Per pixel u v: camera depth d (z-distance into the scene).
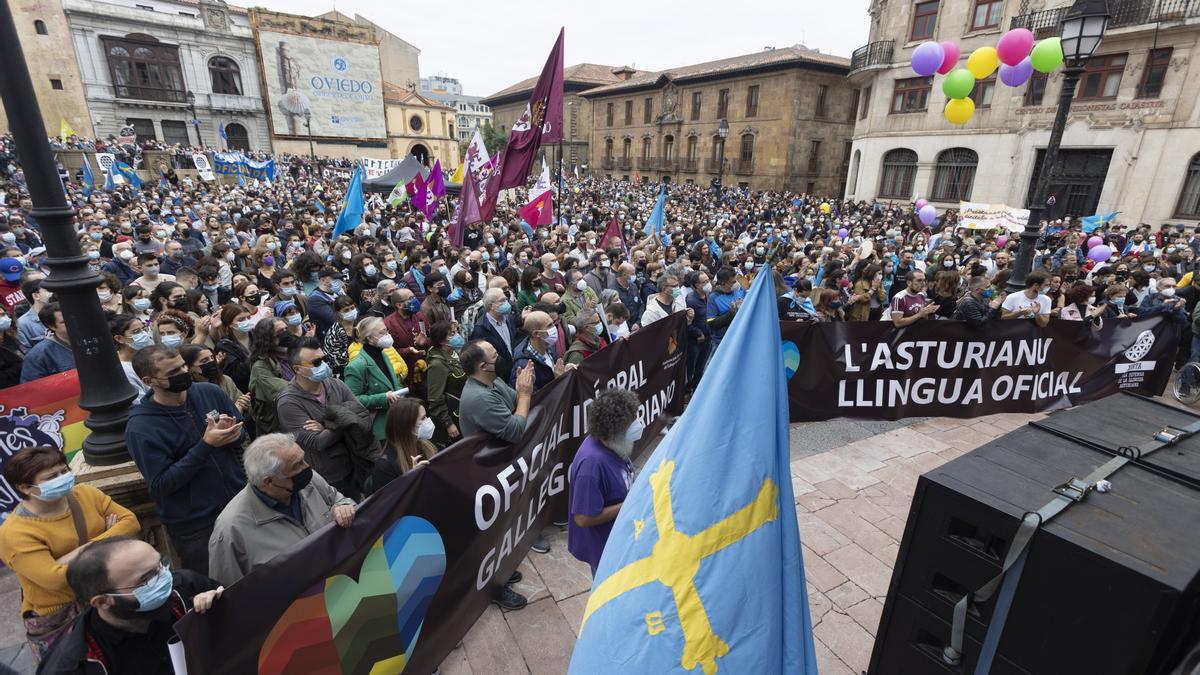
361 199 11.48
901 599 2.54
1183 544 1.95
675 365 6.04
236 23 46.34
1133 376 7.11
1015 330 6.46
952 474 2.40
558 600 3.69
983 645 2.25
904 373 6.37
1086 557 1.92
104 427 3.35
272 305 6.56
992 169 25.48
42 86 40.06
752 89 43.34
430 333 4.46
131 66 42.88
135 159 31.44
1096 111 22.08
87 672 2.02
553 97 8.91
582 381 4.38
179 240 11.16
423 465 2.78
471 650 3.27
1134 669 1.84
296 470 2.51
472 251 10.28
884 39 28.88
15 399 3.87
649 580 1.61
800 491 4.96
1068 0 21.91
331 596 2.39
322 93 50.16
